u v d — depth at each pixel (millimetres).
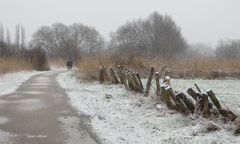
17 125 8562
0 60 27156
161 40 56312
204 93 8555
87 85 17641
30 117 9500
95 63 20047
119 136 7625
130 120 9211
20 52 39094
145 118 9328
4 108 10836
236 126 7582
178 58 25984
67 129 8227
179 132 7816
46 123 8805
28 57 38344
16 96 13539
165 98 10000
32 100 12484
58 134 7773
